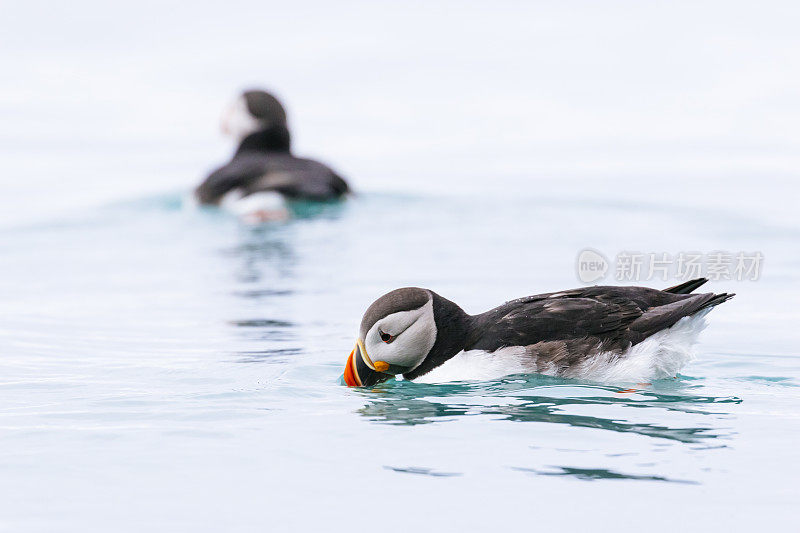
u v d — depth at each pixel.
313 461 8.11
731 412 9.48
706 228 20.89
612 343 10.81
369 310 11.06
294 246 19.97
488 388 10.60
